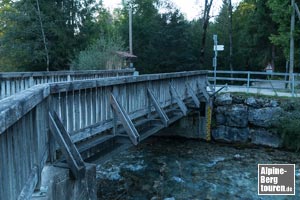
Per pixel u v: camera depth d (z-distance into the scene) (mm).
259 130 12023
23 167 2453
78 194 3334
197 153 10984
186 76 9766
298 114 11195
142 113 6242
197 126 12922
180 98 8297
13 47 20031
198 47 25938
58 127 3416
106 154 4801
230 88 14938
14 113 2074
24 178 2475
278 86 18031
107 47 17344
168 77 7789
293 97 12133
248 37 23922
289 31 17734
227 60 26344
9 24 21531
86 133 4242
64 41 21328
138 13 29672
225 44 27891
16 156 2273
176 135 13234
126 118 4922
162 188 7844
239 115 12344
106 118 4812
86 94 4262
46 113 3303
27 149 2596
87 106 4289
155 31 24375
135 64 24641
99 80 4461
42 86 3111
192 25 27453
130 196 7352
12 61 20812
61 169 3275
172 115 8125
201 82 11961
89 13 23797
